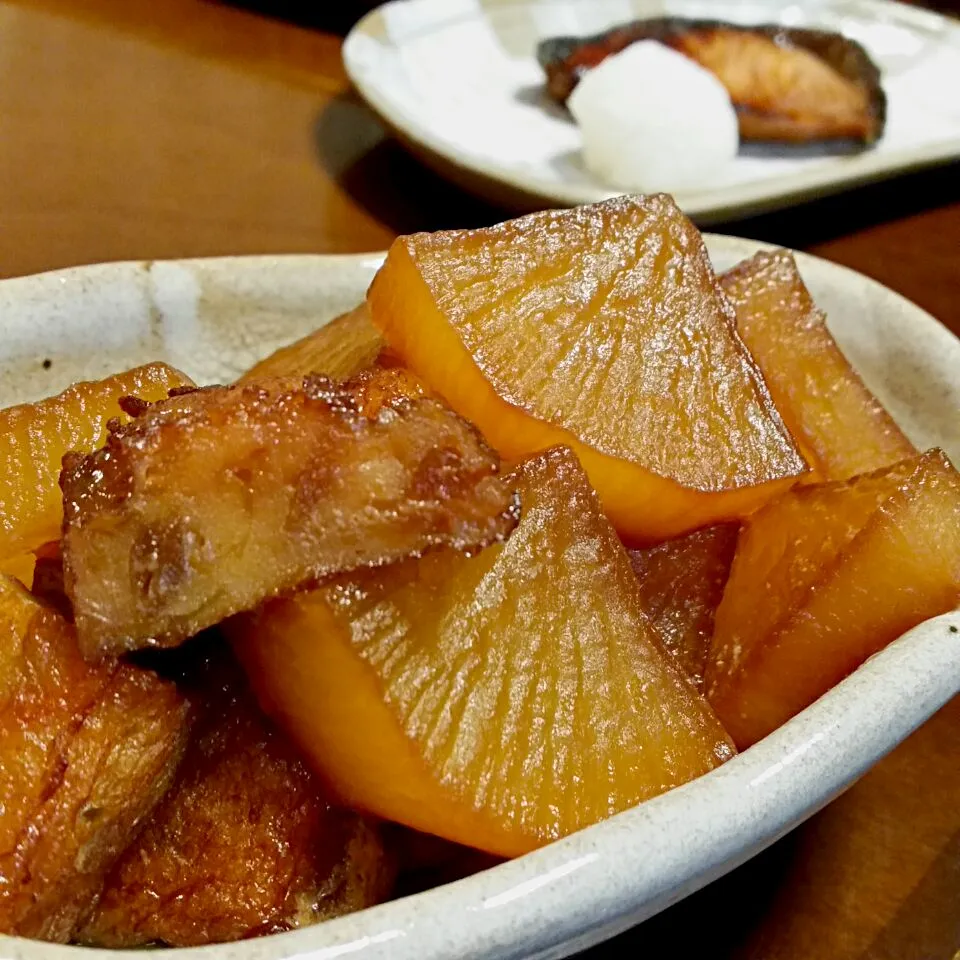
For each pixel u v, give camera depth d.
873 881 0.20
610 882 0.17
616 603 0.19
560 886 0.17
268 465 0.18
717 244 0.25
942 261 0.33
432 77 0.40
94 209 0.30
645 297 0.20
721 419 0.20
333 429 0.18
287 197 0.32
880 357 0.23
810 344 0.22
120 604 0.17
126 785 0.18
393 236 0.31
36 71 0.37
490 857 0.19
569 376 0.20
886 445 0.22
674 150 0.34
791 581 0.20
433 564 0.18
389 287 0.20
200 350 0.24
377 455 0.18
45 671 0.18
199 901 0.18
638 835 0.17
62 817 0.18
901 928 0.20
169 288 0.23
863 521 0.20
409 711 0.18
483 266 0.20
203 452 0.18
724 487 0.20
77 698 0.18
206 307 0.24
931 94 0.43
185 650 0.19
